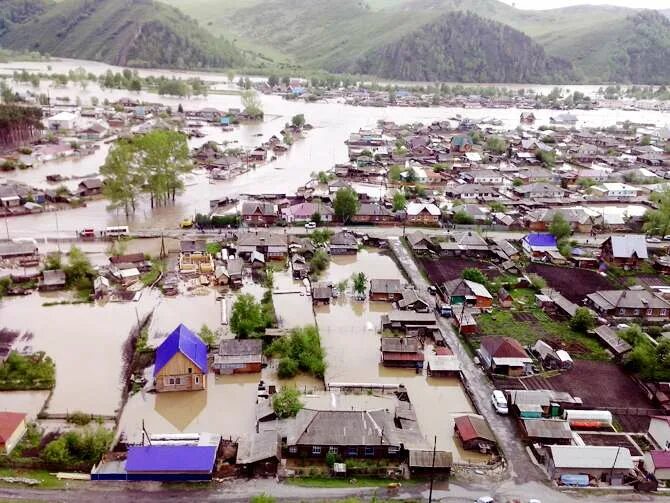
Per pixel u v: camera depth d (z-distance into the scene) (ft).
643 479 178.91
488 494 171.12
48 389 215.51
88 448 179.22
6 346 241.35
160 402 211.41
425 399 220.84
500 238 390.01
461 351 252.01
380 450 183.52
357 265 343.67
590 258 354.54
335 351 250.37
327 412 190.08
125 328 261.65
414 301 282.97
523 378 232.32
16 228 372.38
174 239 363.97
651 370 236.02
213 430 196.75
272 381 225.76
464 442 191.93
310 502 164.45
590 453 181.68
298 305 289.33
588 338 265.95
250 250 338.54
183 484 170.30
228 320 266.98
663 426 193.16
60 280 296.92
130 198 402.93
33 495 162.40
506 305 292.81
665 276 338.13
